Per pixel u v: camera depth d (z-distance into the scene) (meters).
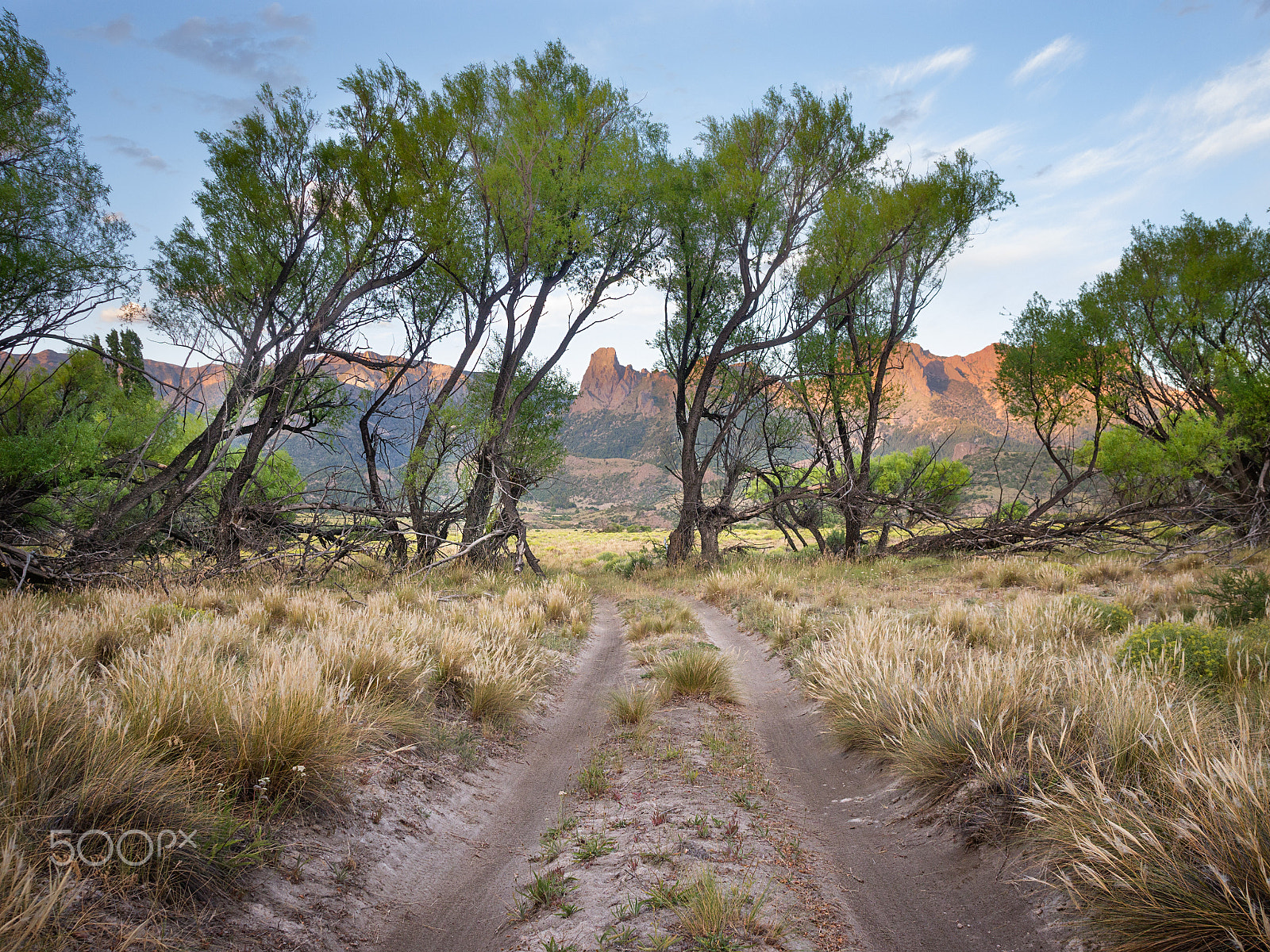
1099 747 3.53
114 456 12.53
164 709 3.44
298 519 16.97
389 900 3.14
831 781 4.78
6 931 1.92
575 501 195.25
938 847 3.46
